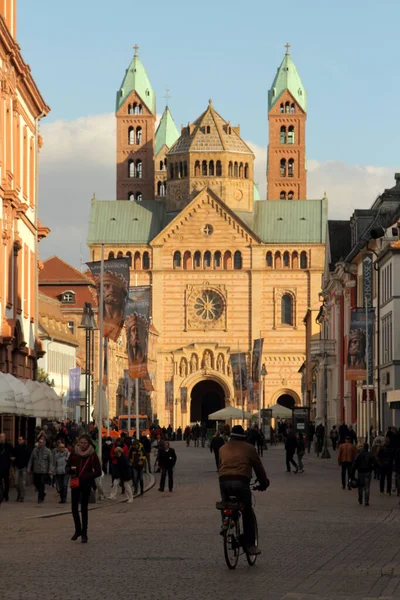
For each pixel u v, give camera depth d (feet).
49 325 479.00
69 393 316.40
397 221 319.47
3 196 210.79
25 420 227.81
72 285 561.84
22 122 237.04
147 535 113.19
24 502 165.07
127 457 170.40
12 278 219.61
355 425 379.55
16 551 98.27
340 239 463.42
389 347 316.19
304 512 145.89
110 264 204.33
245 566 88.43
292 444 261.03
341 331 415.03
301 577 82.64
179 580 79.97
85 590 74.54
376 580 81.51
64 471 162.81
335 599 72.23
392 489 196.54
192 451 442.09
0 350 207.82
